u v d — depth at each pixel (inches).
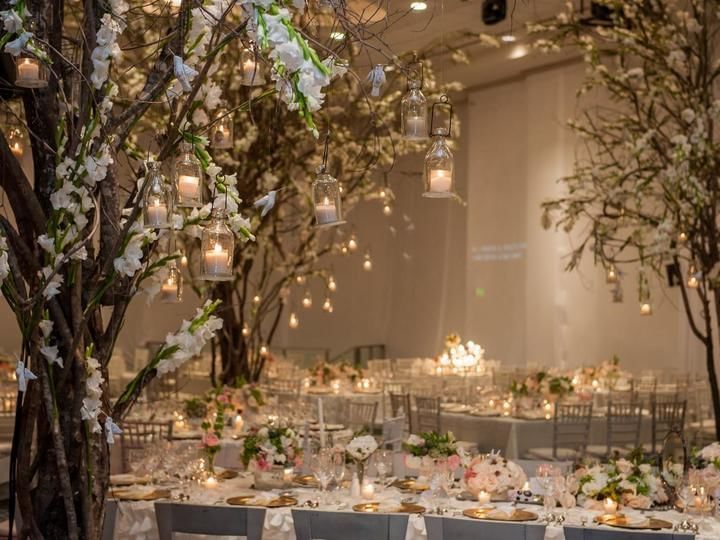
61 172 131.0
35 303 130.3
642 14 372.8
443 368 589.0
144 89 138.8
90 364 135.6
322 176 143.1
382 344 779.4
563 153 625.9
